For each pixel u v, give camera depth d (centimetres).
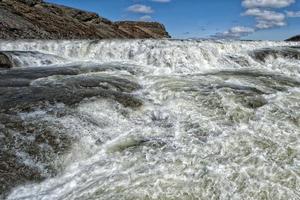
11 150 868
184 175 758
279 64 2203
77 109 1063
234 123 1030
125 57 2291
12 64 1816
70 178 816
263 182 739
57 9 4578
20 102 1088
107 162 849
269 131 967
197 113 1096
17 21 3566
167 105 1176
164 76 1548
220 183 734
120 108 1110
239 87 1348
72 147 911
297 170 778
